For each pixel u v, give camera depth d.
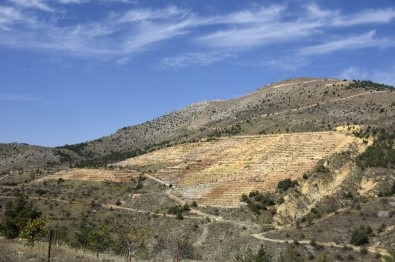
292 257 86.75
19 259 46.75
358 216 105.62
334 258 88.31
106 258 61.38
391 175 125.12
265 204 127.88
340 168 136.75
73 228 117.62
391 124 161.88
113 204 145.00
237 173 152.88
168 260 87.25
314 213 118.81
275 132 185.62
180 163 173.75
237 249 102.75
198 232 118.75
